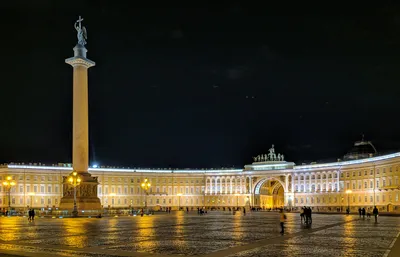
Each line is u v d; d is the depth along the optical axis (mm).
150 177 171125
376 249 28250
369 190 134000
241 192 173500
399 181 117750
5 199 138875
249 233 41062
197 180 178125
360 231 43594
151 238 35562
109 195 161500
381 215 95688
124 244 31062
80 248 28734
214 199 176375
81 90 81188
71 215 74562
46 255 25641
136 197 167375
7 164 143625
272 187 183250
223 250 27812
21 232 41656
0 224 55812
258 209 159125
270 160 175750
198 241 33250
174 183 175250
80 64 81375
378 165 129750
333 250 27734
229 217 83312
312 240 34062
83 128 81000
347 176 145875
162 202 172625
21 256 25391
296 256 25188
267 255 25609
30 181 144500
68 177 78125
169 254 26078
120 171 165000
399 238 35656
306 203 160500
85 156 81125
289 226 52438
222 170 176750
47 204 147125
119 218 74688
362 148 163250
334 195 150250
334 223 59250
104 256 25234
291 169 165000
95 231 43000
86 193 80250
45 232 41594
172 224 56281
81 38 83875
